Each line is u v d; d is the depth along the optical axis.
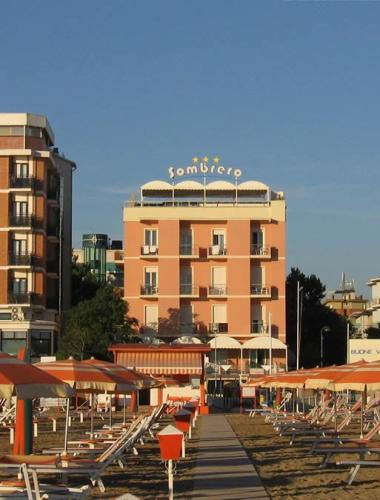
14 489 18.31
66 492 18.44
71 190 103.12
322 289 120.88
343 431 46.56
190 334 95.62
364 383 25.61
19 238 86.81
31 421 28.02
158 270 96.12
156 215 96.44
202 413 69.56
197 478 25.47
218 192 100.25
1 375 18.28
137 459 31.22
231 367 94.25
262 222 97.06
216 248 96.12
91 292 108.50
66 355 82.88
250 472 26.97
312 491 23.23
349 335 120.12
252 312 96.38
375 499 22.12
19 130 88.44
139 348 69.50
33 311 86.19
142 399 80.44
